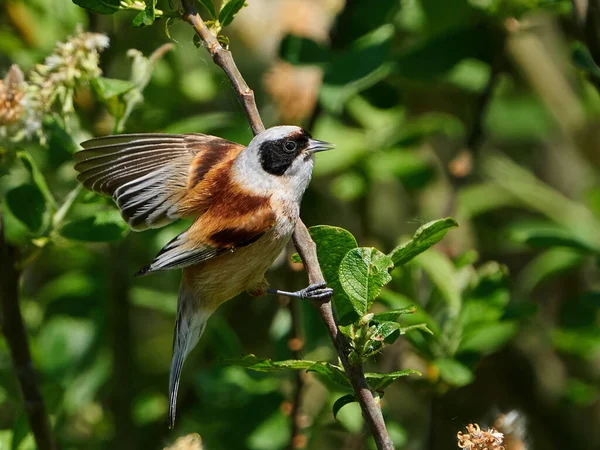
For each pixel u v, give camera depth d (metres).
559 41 15.07
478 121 11.48
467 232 14.38
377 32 10.41
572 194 15.84
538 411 14.08
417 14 12.11
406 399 13.57
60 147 9.19
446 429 12.72
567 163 15.95
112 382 12.15
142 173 8.07
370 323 6.48
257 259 8.30
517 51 14.63
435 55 11.12
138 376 13.18
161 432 12.29
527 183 14.87
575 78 15.18
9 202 8.30
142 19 6.78
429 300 10.22
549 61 14.87
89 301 12.00
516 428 7.45
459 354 9.52
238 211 8.06
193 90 12.58
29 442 9.32
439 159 15.43
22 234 8.34
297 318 10.00
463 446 6.38
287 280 10.16
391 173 12.41
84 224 8.43
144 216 8.03
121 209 7.93
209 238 8.02
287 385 11.03
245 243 8.09
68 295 12.03
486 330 9.57
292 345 9.85
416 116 15.07
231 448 10.53
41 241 8.02
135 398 12.38
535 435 14.05
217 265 8.29
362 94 11.52
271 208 8.12
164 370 14.56
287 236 8.34
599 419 13.95
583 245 10.35
